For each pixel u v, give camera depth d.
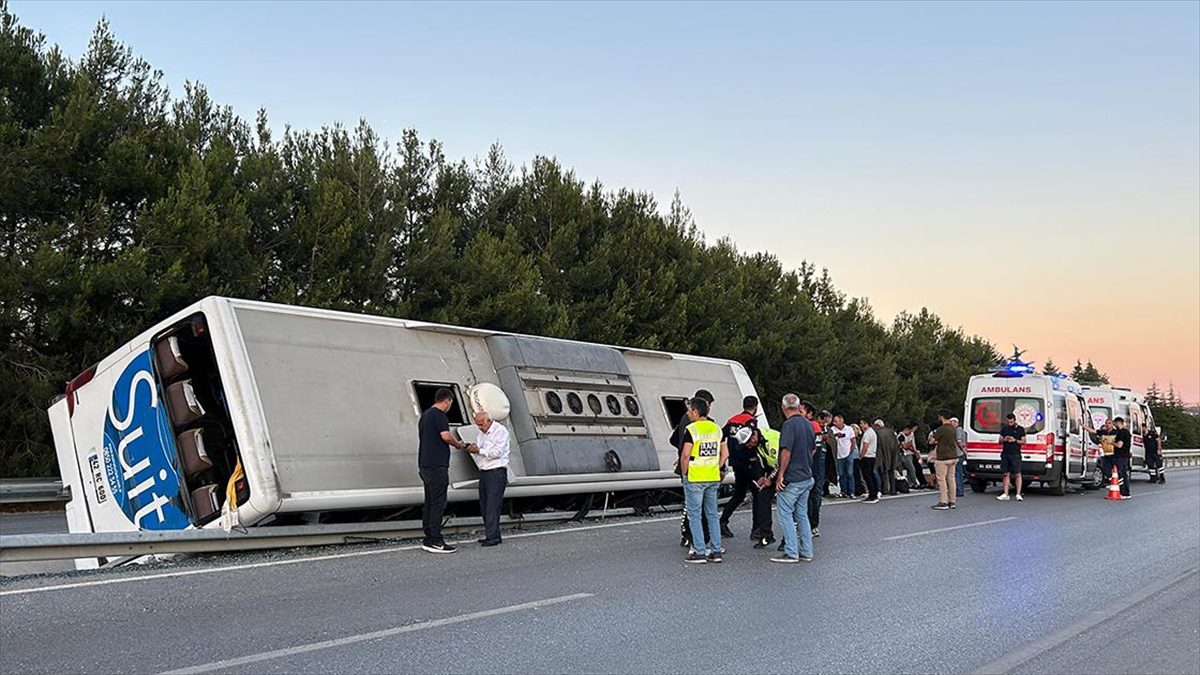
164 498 10.47
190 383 10.96
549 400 13.36
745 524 14.27
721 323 27.98
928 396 43.69
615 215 27.05
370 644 6.21
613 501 15.23
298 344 10.72
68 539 7.88
